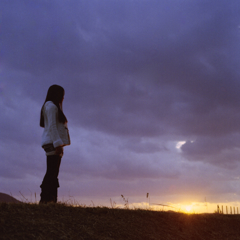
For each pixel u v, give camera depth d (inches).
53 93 181.3
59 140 163.8
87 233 134.0
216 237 190.1
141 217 184.9
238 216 255.0
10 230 115.5
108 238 135.9
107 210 179.5
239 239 194.9
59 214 148.9
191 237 177.9
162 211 219.3
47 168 168.7
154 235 160.7
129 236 147.5
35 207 150.6
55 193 170.7
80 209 169.0
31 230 120.3
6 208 139.6
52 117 167.5
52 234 122.0
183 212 233.1
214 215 248.2
